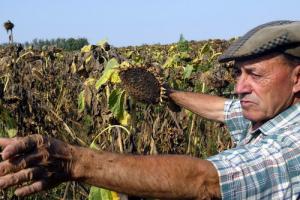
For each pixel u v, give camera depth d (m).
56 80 6.05
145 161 1.88
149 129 4.17
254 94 2.29
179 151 4.70
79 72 4.60
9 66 5.43
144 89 3.33
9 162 1.68
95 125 4.40
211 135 5.50
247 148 2.10
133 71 3.32
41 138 1.74
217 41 8.67
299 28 2.23
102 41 4.47
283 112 2.31
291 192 2.07
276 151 2.09
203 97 3.50
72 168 1.78
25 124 4.66
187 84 5.52
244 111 2.36
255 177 2.00
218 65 5.71
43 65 6.24
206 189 1.93
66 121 5.41
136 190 1.85
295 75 2.27
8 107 4.49
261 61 2.25
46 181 1.74
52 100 5.88
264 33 2.24
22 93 4.76
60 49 7.17
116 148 3.31
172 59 5.98
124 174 1.83
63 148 1.77
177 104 3.54
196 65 6.18
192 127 5.05
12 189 4.18
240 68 2.32
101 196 2.81
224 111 3.40
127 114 3.38
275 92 2.27
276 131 2.24
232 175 1.96
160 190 1.87
